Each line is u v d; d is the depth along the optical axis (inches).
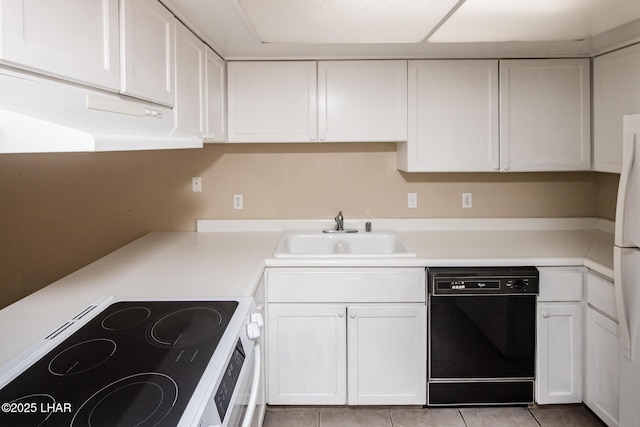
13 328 57.0
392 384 98.5
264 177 126.0
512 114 111.6
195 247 107.0
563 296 96.3
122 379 42.3
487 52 106.9
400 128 112.0
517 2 72.7
